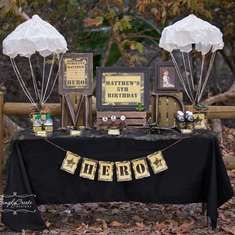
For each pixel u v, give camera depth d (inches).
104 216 186.9
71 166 164.6
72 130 169.6
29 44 167.6
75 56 175.8
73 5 262.4
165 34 172.1
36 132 168.2
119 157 165.0
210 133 170.1
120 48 261.3
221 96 285.7
